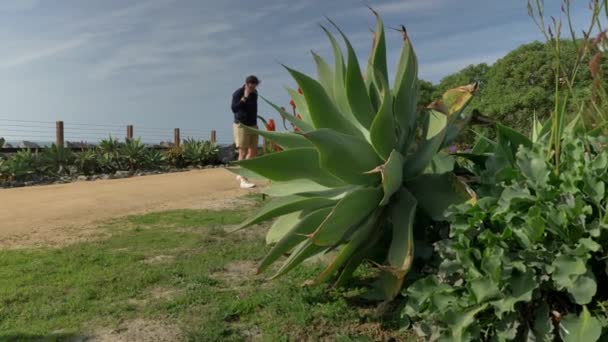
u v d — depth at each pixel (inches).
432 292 88.8
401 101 115.3
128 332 102.1
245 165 103.3
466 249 85.0
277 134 120.3
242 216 234.4
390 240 116.3
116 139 600.1
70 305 116.0
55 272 142.6
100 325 105.8
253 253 162.2
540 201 83.7
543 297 81.6
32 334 101.5
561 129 99.3
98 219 231.0
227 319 108.2
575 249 75.6
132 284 131.0
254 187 358.3
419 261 108.0
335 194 115.7
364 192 104.0
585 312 75.0
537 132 130.7
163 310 112.7
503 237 81.7
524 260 79.2
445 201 105.2
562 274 74.9
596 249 73.5
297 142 121.6
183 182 418.0
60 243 181.0
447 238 97.8
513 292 77.9
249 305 113.0
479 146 127.8
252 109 339.9
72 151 562.9
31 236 194.1
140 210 258.5
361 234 105.3
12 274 140.5
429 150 109.4
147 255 161.5
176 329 103.1
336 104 127.0
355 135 116.5
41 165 506.6
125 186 386.6
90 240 185.5
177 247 172.2
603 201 80.2
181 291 126.5
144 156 612.4
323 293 120.0
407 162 112.1
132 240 183.9
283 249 108.6
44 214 246.5
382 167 98.0
